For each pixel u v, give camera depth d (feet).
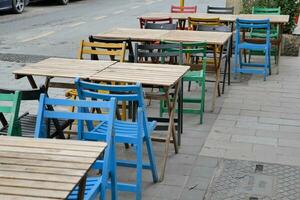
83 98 12.67
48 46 34.94
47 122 12.47
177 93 15.05
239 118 19.39
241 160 15.20
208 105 21.21
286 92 23.39
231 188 13.29
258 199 12.64
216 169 14.53
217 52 22.97
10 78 25.36
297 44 32.22
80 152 7.98
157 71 15.14
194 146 16.34
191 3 65.72
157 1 71.05
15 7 53.93
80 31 42.01
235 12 38.19
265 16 28.86
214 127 18.29
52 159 7.68
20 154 7.87
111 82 14.43
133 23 46.55
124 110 17.25
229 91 23.50
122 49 18.12
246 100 21.98
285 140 16.98
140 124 12.16
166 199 12.62
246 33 30.83
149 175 14.16
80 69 15.16
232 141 16.81
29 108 20.20
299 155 15.64
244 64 27.09
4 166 7.39
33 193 6.55
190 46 19.47
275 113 20.07
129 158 15.30
